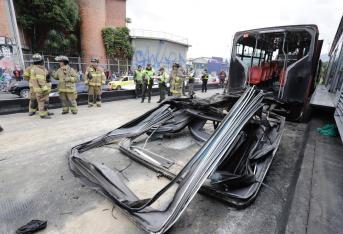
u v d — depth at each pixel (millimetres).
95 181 2551
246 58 6801
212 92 14406
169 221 1939
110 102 8891
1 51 13805
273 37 6539
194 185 2166
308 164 3422
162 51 30625
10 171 3096
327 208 2375
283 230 2105
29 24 19359
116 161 3484
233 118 2873
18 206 2373
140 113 6965
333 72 9555
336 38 10961
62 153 3732
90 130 5059
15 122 5477
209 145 2512
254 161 2963
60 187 2740
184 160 3629
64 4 20000
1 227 2080
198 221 2240
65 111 6547
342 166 3387
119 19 27938
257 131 3492
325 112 6707
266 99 4422
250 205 2508
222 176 2480
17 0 18562
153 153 3697
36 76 5574
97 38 23672
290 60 6730
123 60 26156
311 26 5207
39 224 2072
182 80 8555
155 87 11359
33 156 3586
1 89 12492
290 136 5027
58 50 21219
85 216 2256
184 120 4609
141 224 2002
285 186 2922
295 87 5633
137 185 2848
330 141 4539
